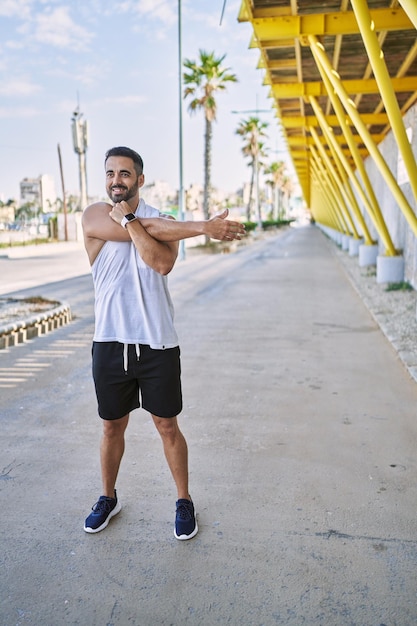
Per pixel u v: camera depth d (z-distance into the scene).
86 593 2.55
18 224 72.19
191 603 2.48
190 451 4.09
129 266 2.90
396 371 6.20
